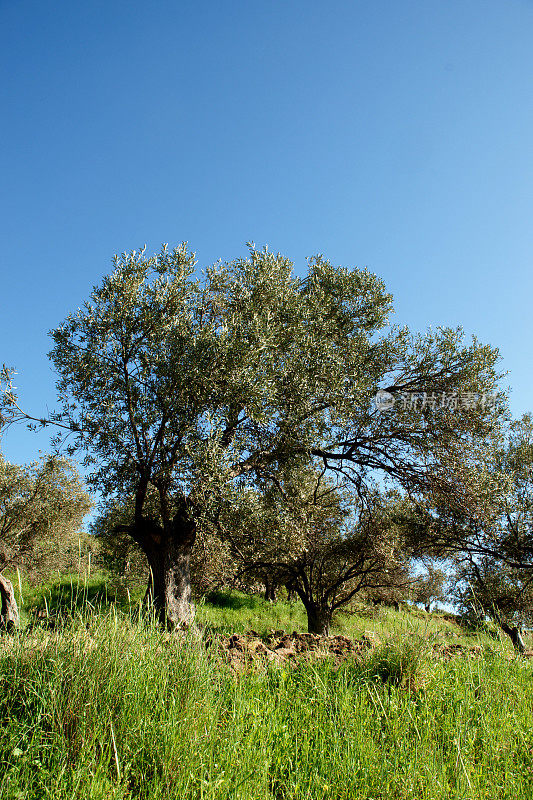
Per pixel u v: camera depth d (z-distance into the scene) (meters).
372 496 15.45
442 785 3.44
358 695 4.75
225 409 11.53
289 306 12.91
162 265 12.77
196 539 12.05
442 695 4.93
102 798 2.87
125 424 11.34
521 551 15.82
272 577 19.44
